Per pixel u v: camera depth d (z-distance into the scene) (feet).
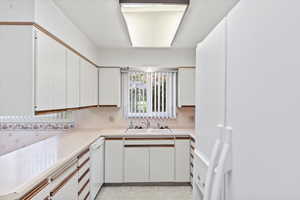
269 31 1.91
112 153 12.21
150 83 14.25
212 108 3.48
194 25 9.72
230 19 2.77
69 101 8.80
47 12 6.93
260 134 2.04
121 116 14.40
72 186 7.32
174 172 12.35
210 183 2.82
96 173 10.50
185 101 13.51
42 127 12.76
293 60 1.61
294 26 1.60
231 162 2.64
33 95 6.15
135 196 10.96
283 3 1.73
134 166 12.27
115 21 9.20
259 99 2.06
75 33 9.64
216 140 3.05
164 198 10.75
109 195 11.07
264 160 1.97
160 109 14.26
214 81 3.39
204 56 4.01
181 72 13.57
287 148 1.68
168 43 10.93
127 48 13.87
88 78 11.53
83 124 14.26
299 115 1.56
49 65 7.03
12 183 4.70
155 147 12.33
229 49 2.79
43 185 5.37
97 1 7.39
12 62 6.15
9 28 6.15
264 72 1.98
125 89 14.28
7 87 6.14
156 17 7.54
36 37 6.24
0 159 6.61
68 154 7.17
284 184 1.71
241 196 2.39
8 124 12.44
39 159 6.57
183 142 12.37
